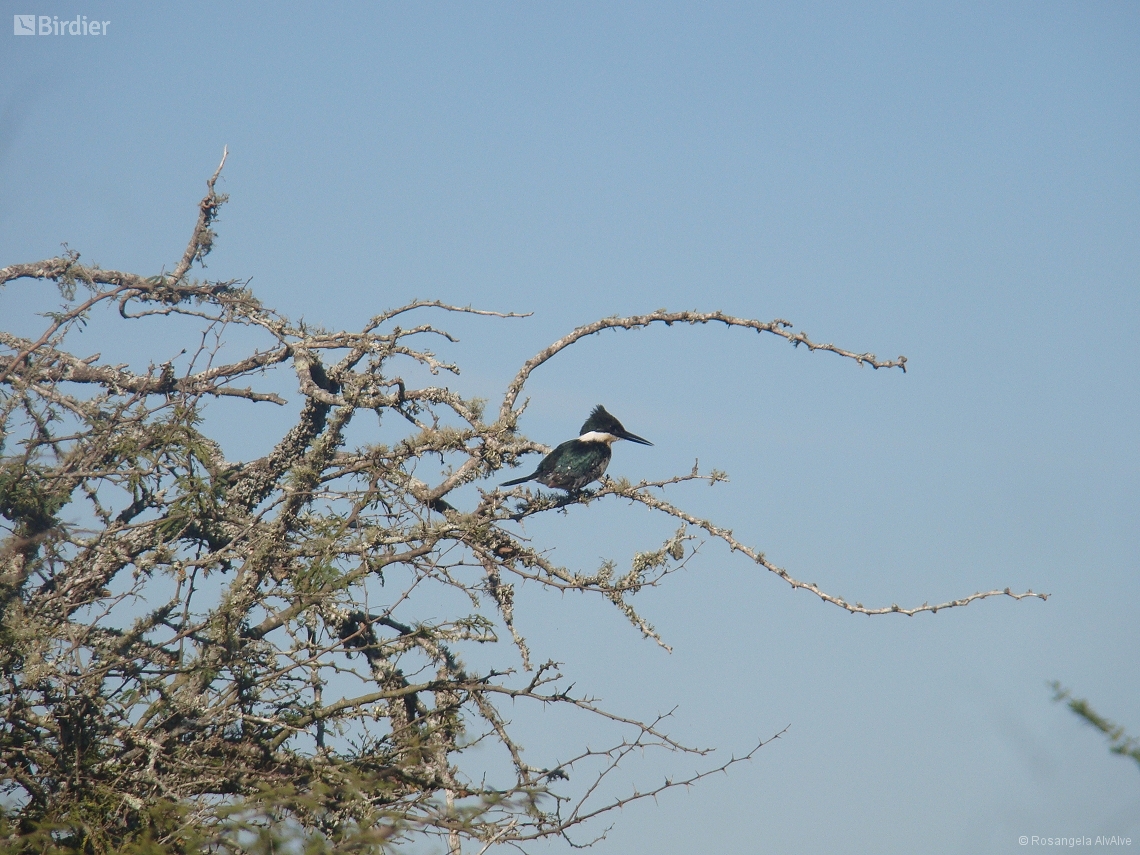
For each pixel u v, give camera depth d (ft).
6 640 37.06
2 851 32.32
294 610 41.39
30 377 43.93
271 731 41.06
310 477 44.50
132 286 49.57
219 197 52.29
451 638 42.47
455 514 45.75
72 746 37.35
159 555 39.96
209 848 31.24
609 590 42.63
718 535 42.42
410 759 38.58
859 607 40.16
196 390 45.34
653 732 39.32
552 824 36.68
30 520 42.14
